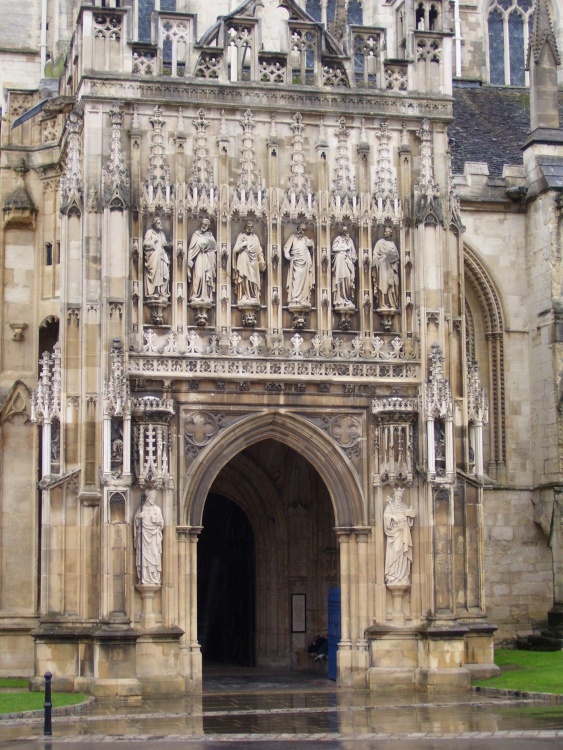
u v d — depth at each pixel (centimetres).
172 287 4591
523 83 7381
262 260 4678
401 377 4722
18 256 5306
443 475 4644
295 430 4662
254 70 4775
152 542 4441
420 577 4644
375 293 4759
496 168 6216
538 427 5825
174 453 4538
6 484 5156
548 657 5147
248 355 4606
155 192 4609
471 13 7275
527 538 5812
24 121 5356
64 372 4538
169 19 4734
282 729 3484
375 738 3247
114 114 4600
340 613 4775
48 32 6338
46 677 3431
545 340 5784
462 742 3144
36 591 5112
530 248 5934
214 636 5953
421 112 4869
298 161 4753
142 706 4084
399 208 4803
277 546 5409
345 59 4850
